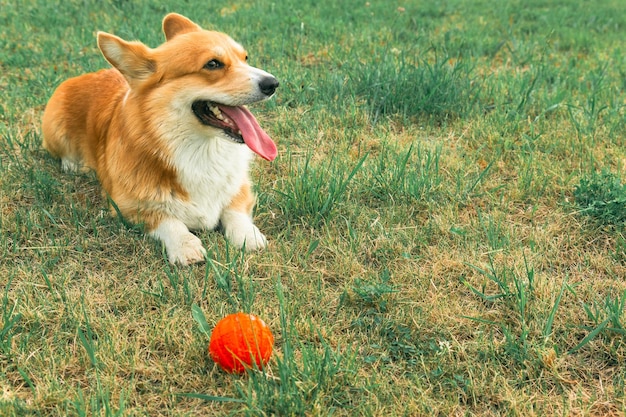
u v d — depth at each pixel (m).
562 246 1.90
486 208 2.02
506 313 1.75
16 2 3.45
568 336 1.70
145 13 3.21
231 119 1.88
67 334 1.70
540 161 2.15
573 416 1.59
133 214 1.92
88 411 1.58
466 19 3.59
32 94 2.44
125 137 1.90
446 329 1.71
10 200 2.01
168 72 1.86
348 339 1.70
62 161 2.15
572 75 2.64
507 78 2.58
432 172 2.11
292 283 1.81
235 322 1.62
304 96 2.44
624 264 1.86
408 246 1.90
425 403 1.59
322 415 1.58
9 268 1.84
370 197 2.04
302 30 2.94
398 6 3.79
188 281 1.81
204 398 1.58
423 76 2.43
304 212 1.98
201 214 1.93
